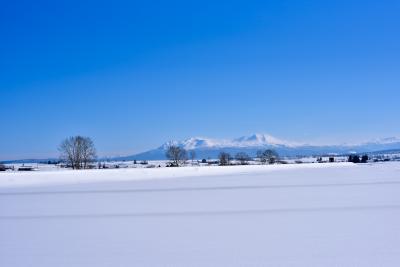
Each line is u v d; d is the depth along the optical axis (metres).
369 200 19.23
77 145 90.69
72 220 15.04
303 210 16.44
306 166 77.56
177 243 11.16
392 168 65.81
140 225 13.91
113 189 27.94
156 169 56.09
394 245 10.43
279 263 9.12
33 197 22.94
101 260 9.61
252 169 63.84
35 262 9.53
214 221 14.41
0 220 15.17
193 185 30.69
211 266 8.99
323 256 9.57
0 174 42.81
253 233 12.25
